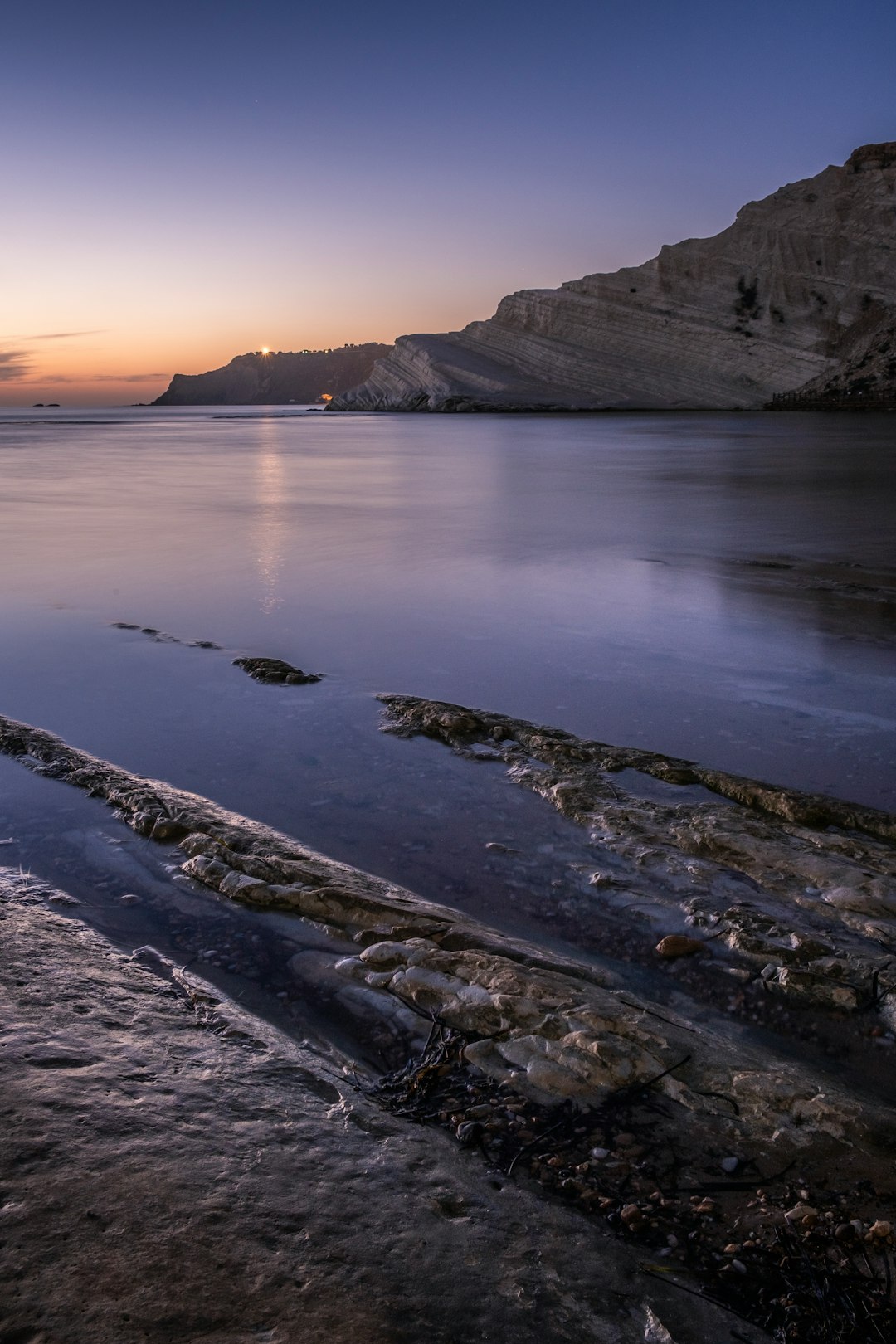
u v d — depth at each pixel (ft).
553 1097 7.41
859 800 13.32
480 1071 7.74
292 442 135.44
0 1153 5.91
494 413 291.79
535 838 12.39
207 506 51.78
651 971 9.46
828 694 17.87
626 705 17.52
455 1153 6.69
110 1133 6.28
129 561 33.42
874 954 9.49
